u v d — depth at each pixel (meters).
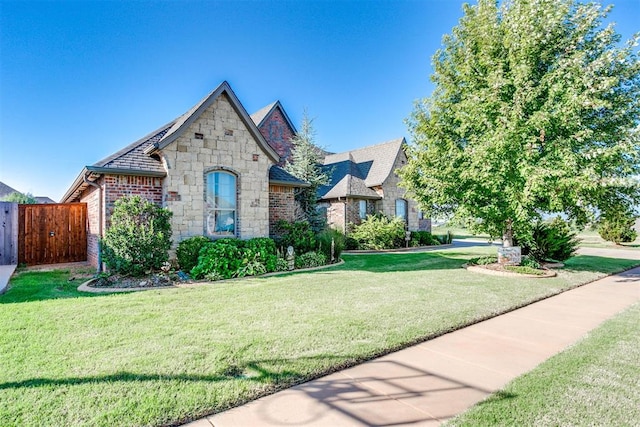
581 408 3.11
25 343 4.55
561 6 9.95
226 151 11.85
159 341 4.66
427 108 12.77
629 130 9.69
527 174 9.76
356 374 3.88
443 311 6.34
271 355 4.22
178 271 10.03
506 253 11.80
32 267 12.09
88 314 5.95
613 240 24.55
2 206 12.10
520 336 5.27
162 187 11.07
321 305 6.70
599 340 4.98
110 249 8.98
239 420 2.96
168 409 3.02
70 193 14.17
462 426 2.84
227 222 11.99
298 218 18.09
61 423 2.80
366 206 22.94
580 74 9.48
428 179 12.06
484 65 11.02
